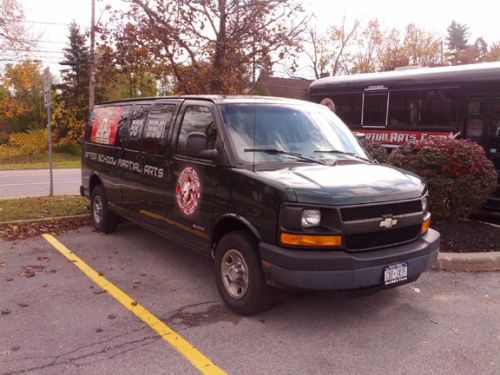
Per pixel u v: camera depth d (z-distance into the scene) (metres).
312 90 14.14
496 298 5.19
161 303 4.95
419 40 41.62
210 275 5.82
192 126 5.43
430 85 11.15
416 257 4.44
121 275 5.79
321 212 4.07
